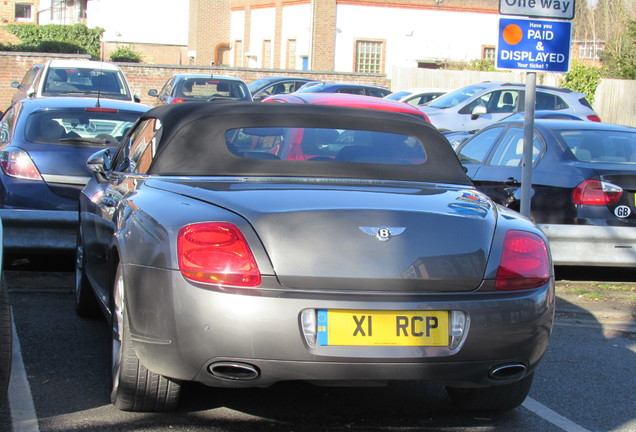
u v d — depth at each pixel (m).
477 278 3.59
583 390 4.84
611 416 4.40
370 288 3.46
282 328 3.36
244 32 43.75
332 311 3.41
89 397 4.27
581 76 28.31
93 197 5.38
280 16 39.28
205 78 20.03
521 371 3.74
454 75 29.70
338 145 4.51
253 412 4.18
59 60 15.99
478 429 4.11
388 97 21.28
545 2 6.82
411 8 36.28
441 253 3.55
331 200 3.72
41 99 8.39
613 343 5.93
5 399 3.82
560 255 7.36
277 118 4.57
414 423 4.14
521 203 6.90
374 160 4.47
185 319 3.43
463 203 3.97
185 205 3.74
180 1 46.31
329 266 3.43
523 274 3.68
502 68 6.79
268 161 4.30
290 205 3.62
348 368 3.41
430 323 3.49
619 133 8.05
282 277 3.41
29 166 7.46
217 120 4.45
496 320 3.57
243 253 3.44
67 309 6.07
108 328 5.59
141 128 5.18
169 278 3.49
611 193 7.30
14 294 6.45
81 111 7.95
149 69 27.64
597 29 38.28
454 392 4.35
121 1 45.41
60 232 7.01
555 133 7.86
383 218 3.58
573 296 7.33
